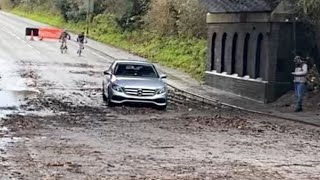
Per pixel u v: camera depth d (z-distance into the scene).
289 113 29.77
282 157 17.09
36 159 15.28
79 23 83.25
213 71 43.12
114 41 70.56
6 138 18.59
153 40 63.19
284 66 34.97
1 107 27.00
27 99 30.31
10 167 14.17
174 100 34.06
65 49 60.34
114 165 14.88
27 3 110.25
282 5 34.41
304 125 25.47
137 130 21.67
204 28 55.38
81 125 22.44
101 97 32.97
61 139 18.89
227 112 29.42
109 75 30.66
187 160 16.00
